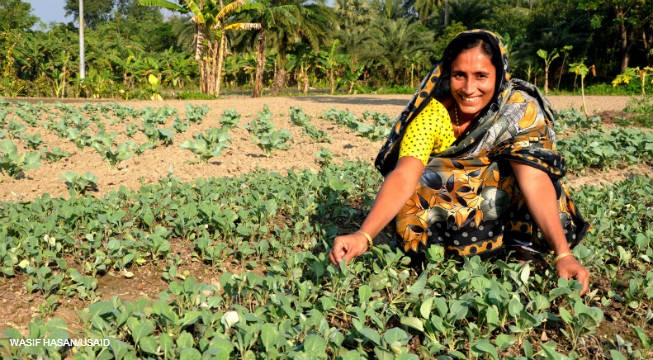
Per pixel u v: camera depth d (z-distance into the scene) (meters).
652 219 3.94
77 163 6.17
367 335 1.99
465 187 2.67
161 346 1.99
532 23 34.94
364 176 5.11
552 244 2.37
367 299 2.41
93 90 24.69
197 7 26.42
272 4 30.84
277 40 30.62
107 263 3.09
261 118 8.84
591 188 4.55
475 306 2.33
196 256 3.32
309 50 33.78
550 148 2.51
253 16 29.42
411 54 40.84
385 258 2.71
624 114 11.48
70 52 31.56
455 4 44.34
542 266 2.77
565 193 2.68
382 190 2.31
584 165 6.25
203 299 2.42
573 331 2.27
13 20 47.81
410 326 2.30
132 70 35.22
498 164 2.62
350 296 2.51
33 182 5.16
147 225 3.85
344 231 3.86
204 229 3.56
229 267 3.22
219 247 3.19
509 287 2.44
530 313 2.38
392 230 2.93
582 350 2.29
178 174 5.66
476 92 2.38
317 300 2.61
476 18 44.12
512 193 2.65
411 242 2.82
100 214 3.67
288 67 37.28
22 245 3.14
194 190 4.67
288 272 2.75
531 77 34.09
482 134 2.53
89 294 2.79
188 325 2.33
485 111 2.48
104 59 34.84
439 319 2.17
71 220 3.58
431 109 2.52
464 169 2.66
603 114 11.62
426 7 54.31
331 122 10.25
